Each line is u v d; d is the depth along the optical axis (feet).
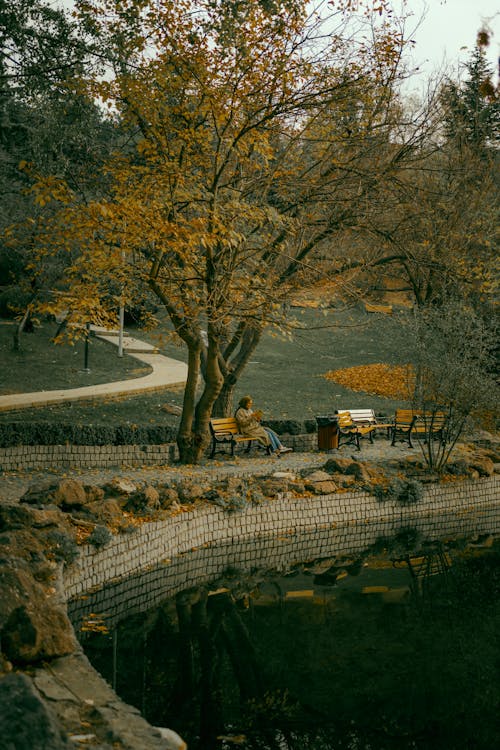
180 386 75.92
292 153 52.85
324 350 104.17
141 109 45.47
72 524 34.58
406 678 27.89
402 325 60.03
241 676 27.48
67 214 40.09
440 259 61.05
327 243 58.13
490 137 66.28
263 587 37.91
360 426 64.75
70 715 17.07
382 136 53.26
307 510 46.96
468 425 55.72
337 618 33.94
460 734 23.61
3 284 81.41
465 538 49.55
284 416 69.87
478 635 32.50
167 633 30.86
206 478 47.47
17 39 56.49
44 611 20.76
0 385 68.08
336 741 22.89
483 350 54.49
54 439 50.01
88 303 43.32
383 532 49.60
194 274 49.03
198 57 43.47
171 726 23.31
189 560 40.22
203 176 48.16
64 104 56.13
